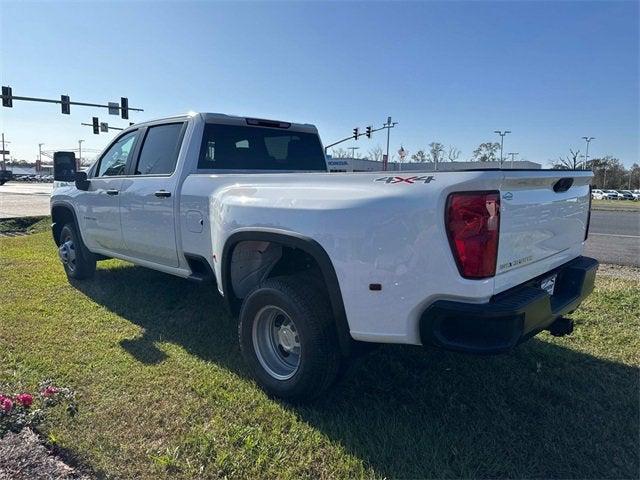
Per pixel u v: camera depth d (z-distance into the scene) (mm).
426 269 2467
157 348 3881
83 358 3650
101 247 5371
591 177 3574
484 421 2883
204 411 2945
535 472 2441
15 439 2527
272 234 3043
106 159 5418
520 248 2648
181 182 4109
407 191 2537
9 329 4191
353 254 2670
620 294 5230
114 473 2363
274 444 2629
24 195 32812
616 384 3338
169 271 4430
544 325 2768
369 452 2574
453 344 2467
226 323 4449
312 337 2871
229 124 4500
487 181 2373
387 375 3441
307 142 5348
